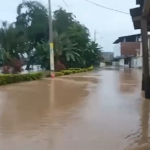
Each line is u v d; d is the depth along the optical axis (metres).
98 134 4.90
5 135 4.88
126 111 7.02
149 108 7.41
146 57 9.05
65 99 9.06
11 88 12.56
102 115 6.52
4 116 6.46
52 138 4.68
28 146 4.27
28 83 15.22
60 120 6.02
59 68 25.81
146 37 8.92
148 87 9.20
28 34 37.03
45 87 12.95
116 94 10.35
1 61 27.66
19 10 38.41
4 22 30.80
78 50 32.84
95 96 9.80
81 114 6.65
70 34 34.22
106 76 21.97
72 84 14.53
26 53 36.44
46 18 36.84
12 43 31.09
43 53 28.56
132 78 19.14
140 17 9.29
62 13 36.50
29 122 5.85
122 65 58.72
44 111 7.05
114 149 4.11
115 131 5.09
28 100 8.86
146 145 4.28
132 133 4.96
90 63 41.53
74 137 4.73
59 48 26.31
